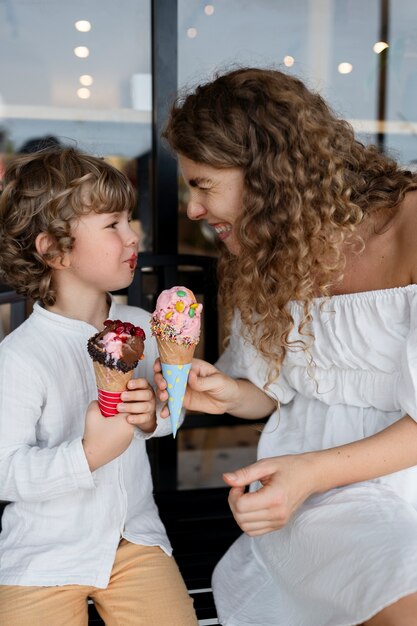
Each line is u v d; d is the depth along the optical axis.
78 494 1.59
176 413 1.46
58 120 2.39
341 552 1.37
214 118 1.44
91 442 1.41
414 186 1.55
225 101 1.46
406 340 1.45
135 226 2.42
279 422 1.77
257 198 1.45
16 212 1.61
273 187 1.45
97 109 2.39
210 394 1.69
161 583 1.56
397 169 1.63
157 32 2.14
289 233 1.46
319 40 2.46
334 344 1.57
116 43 2.35
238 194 1.49
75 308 1.67
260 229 1.47
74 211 1.56
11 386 1.53
